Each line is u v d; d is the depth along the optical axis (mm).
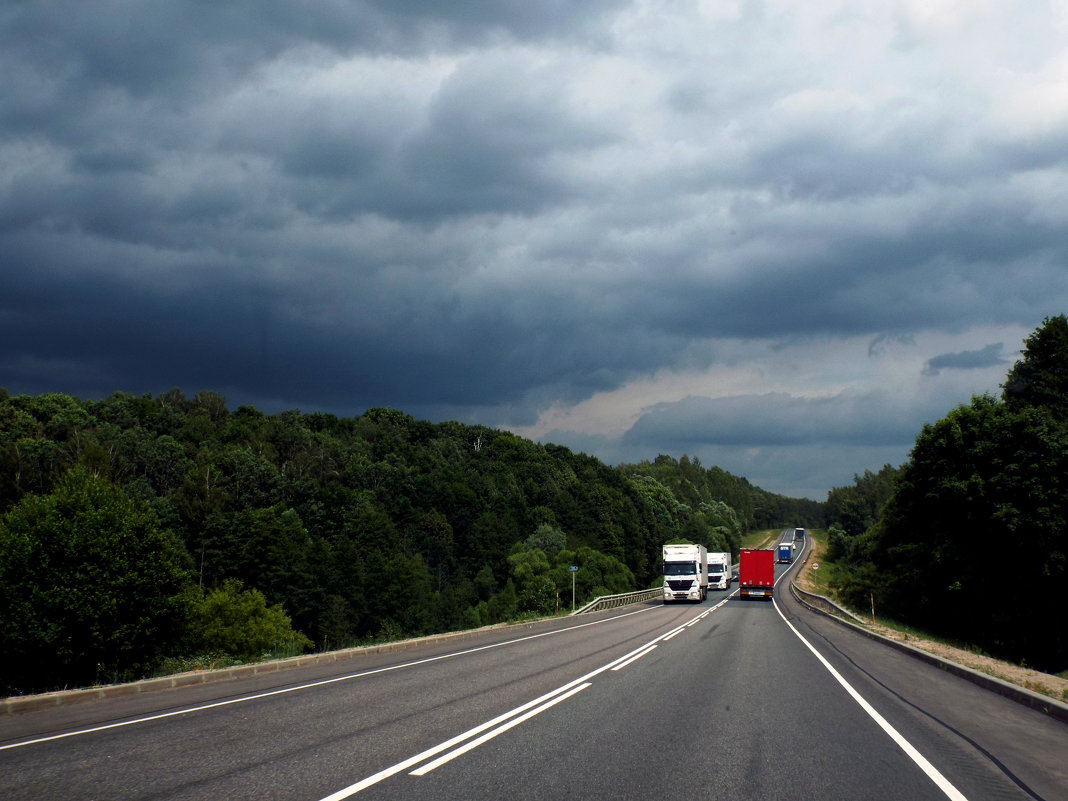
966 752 7906
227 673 13469
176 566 28797
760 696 11484
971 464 36594
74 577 25625
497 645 20578
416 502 110125
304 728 8547
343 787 6062
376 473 110188
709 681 13133
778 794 6148
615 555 119438
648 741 8070
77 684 26391
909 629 30234
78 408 92750
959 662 16438
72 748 7445
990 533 36000
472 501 113625
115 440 86312
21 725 8734
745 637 23109
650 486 173625
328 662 16375
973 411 37969
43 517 26641
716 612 38500
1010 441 35969
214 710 9789
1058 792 6441
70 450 79062
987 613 38594
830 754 7641
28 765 6734
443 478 118188
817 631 26500
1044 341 42188
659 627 27844
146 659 27281
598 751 7555
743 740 8227
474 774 6566
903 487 42562
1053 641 36938
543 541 107375
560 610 41375
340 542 74875
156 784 6102
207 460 88688
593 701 10766
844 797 6113
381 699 10805
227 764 6809
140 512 28719
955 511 37781
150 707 10062
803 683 13102
